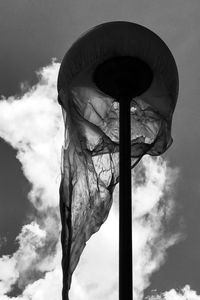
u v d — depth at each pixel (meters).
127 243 6.17
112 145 8.91
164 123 8.81
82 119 8.85
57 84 8.45
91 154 8.88
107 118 8.90
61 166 8.63
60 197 8.42
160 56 7.82
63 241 8.06
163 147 8.89
